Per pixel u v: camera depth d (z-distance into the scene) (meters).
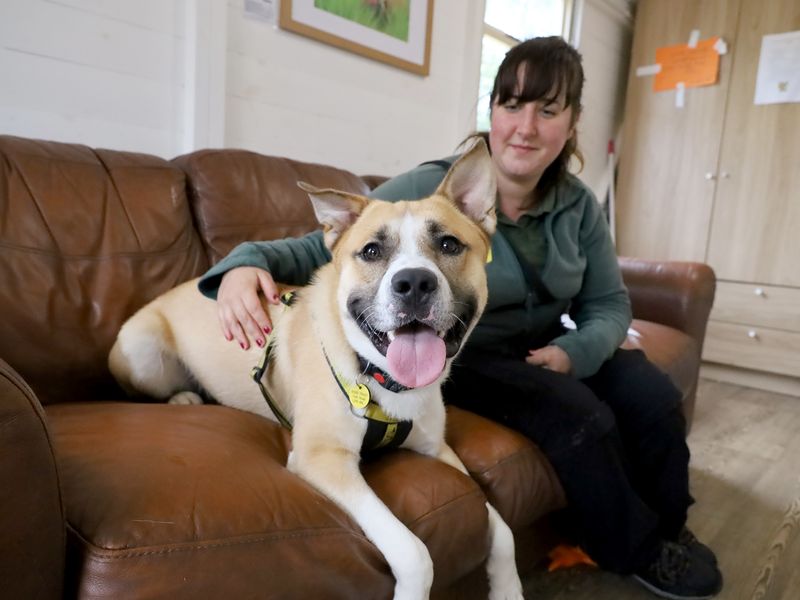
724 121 3.87
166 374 1.55
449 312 1.08
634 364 1.65
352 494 0.97
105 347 1.48
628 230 4.36
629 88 4.29
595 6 4.17
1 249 1.32
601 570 1.63
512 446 1.34
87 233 1.47
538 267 1.63
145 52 1.95
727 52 3.83
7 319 1.29
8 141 1.44
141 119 1.98
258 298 1.35
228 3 2.12
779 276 3.69
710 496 2.12
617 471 1.35
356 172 2.77
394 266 1.09
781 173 3.66
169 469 0.85
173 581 0.70
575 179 1.79
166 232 1.63
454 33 3.14
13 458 0.60
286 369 1.32
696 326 2.71
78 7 1.78
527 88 1.51
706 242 3.99
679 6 4.00
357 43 2.59
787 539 1.84
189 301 1.56
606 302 1.82
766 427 2.96
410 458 1.20
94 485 0.79
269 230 1.89
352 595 0.86
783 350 3.66
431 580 0.91
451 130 3.28
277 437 1.26
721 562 1.69
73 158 1.53
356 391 1.11
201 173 1.79
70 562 0.70
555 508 1.44
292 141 2.46
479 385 1.50
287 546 0.80
